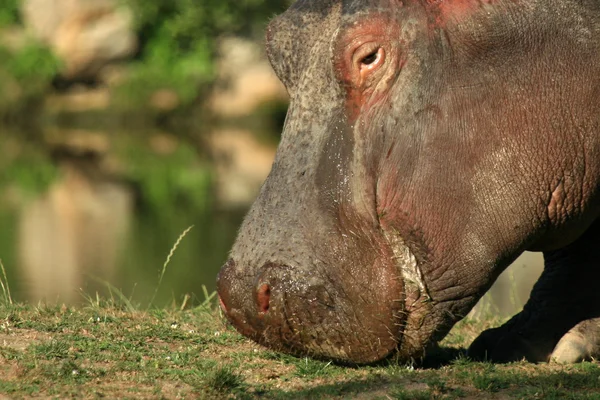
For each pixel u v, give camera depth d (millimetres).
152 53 131250
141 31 131625
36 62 127625
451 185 18969
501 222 19188
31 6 131250
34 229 56219
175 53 130750
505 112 19016
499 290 41656
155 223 58812
